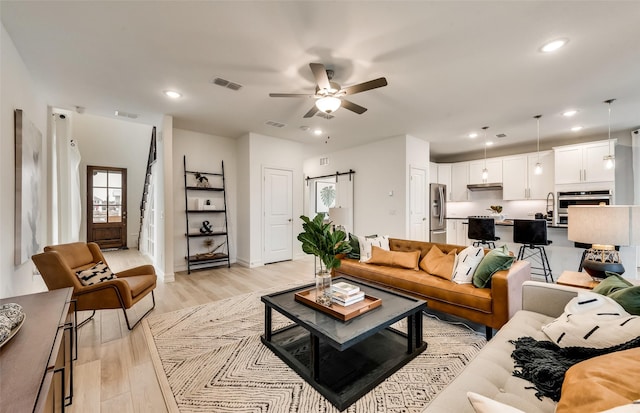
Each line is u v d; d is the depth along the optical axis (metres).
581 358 1.25
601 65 2.73
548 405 1.05
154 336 2.52
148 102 3.71
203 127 4.94
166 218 4.28
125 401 1.70
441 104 3.77
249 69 2.82
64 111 4.71
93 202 7.18
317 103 2.90
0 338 1.04
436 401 1.07
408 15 2.03
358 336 1.68
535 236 4.01
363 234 6.14
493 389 1.15
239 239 5.67
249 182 5.33
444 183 7.27
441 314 2.99
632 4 1.90
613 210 1.76
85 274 2.68
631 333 1.15
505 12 1.99
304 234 2.23
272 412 1.61
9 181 2.24
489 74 2.91
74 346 2.34
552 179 5.77
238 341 2.43
